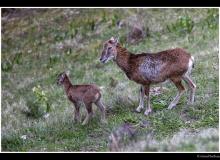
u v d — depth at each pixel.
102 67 71.31
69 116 49.84
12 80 77.44
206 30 74.50
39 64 81.38
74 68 74.38
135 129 42.59
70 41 86.00
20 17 103.12
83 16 95.62
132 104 48.56
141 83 45.75
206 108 44.56
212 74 52.75
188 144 35.03
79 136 44.25
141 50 73.62
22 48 89.69
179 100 47.41
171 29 78.69
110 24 88.19
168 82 53.06
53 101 61.31
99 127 45.03
